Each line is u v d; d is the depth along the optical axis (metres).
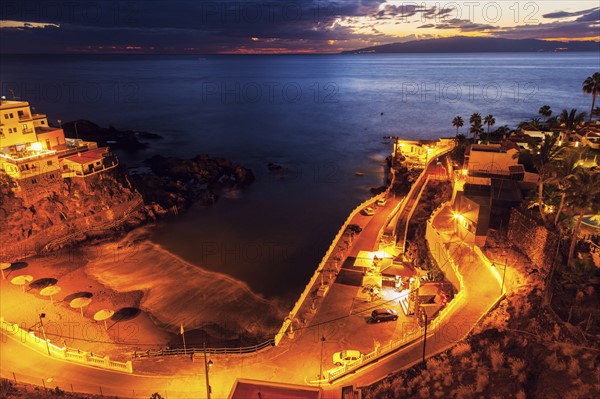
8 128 76.81
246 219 89.00
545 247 45.31
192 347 48.47
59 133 86.44
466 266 50.41
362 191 107.69
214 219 88.56
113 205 81.69
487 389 30.67
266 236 81.00
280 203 98.50
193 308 57.16
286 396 29.42
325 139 164.50
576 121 73.62
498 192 58.06
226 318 55.06
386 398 32.34
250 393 29.64
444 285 47.53
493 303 42.81
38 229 71.75
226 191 105.81
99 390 36.19
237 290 61.81
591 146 65.94
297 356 39.88
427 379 33.44
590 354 30.77
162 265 68.75
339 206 97.44
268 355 40.19
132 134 150.25
